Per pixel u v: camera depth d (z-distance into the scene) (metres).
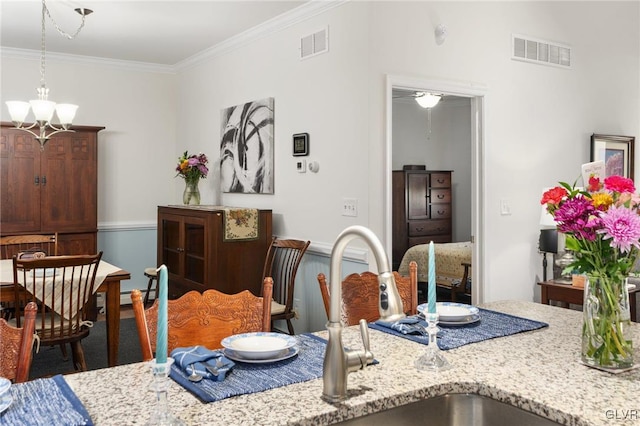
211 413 1.19
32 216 5.44
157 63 6.39
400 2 3.87
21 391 1.31
